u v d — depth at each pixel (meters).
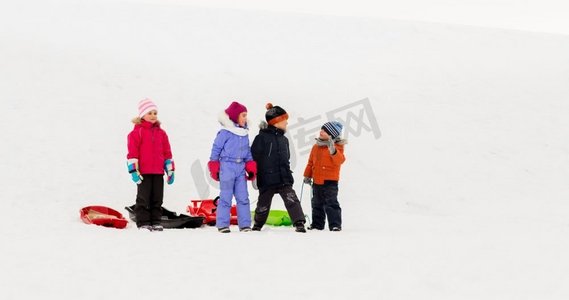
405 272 5.10
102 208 8.30
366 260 5.50
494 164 13.12
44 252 5.70
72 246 5.98
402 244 6.29
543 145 14.16
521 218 10.09
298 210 7.56
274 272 5.08
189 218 7.91
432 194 11.55
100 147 12.05
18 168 10.46
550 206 11.07
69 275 4.91
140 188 7.63
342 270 5.16
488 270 5.20
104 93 15.11
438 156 13.35
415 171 12.55
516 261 5.54
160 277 4.89
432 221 9.53
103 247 5.95
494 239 6.70
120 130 13.09
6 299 4.31
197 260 5.46
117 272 5.02
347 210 10.45
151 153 7.63
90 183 10.38
